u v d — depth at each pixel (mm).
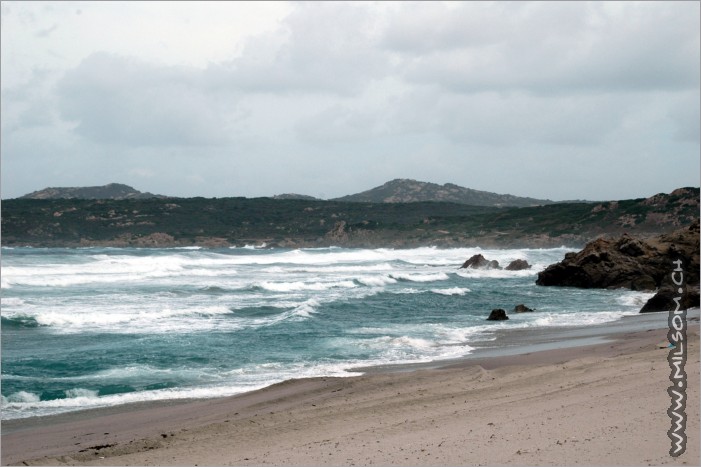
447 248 124875
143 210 161000
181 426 12367
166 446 10688
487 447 8352
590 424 8984
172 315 29016
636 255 44000
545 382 13711
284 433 10883
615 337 21922
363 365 18516
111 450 10672
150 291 38875
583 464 7102
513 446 8242
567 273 45531
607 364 15125
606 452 7461
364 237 142125
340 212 179375
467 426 9930
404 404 12500
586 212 137875
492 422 10016
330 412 12234
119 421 13156
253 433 11016
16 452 11195
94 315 27172
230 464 9047
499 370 15766
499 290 43250
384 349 21047
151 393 15594
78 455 10492
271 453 9516
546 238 125000
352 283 46688
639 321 26500
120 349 20922
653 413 9180
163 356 19875
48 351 20578
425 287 45969
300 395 14242
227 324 26562
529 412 10516
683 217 121438
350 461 8414
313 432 10797
